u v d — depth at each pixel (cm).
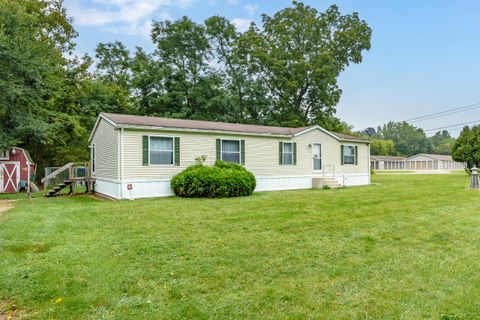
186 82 2742
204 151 1316
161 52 2898
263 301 323
